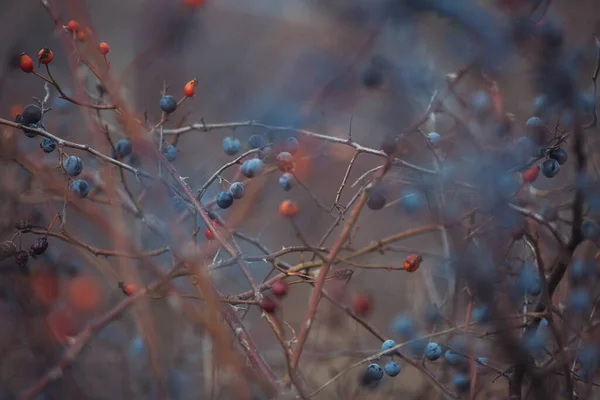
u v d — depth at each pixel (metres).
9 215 0.95
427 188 0.83
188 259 0.78
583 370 0.88
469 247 0.85
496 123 0.88
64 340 0.99
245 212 0.95
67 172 0.82
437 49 0.92
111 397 0.99
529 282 0.83
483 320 0.81
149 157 0.84
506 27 0.81
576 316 0.85
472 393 0.86
